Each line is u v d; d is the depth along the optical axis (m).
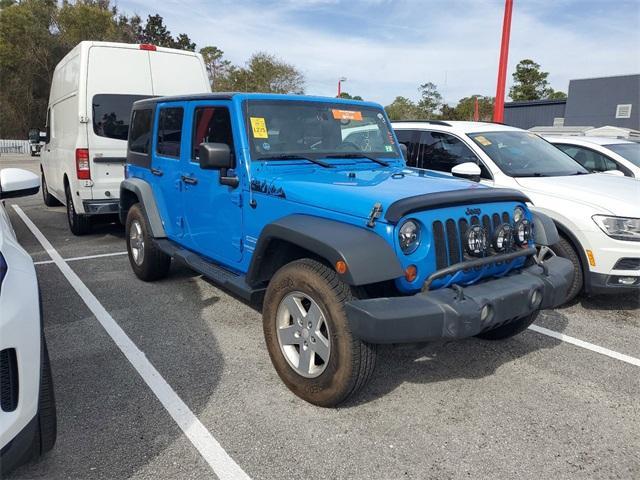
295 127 4.20
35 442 2.65
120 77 7.81
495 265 3.39
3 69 45.00
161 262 5.70
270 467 2.80
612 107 29.19
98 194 7.73
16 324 2.32
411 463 2.86
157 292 5.61
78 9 49.06
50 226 9.50
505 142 6.37
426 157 6.71
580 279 5.15
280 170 3.95
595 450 3.02
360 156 4.43
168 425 3.16
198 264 4.55
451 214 3.22
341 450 2.95
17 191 4.07
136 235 5.89
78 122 7.61
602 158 8.14
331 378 3.16
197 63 8.56
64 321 4.78
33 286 2.58
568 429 3.22
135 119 6.03
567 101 30.77
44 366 2.65
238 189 4.01
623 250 4.88
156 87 8.12
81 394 3.50
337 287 3.09
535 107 32.03
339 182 3.60
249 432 3.10
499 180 5.81
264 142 4.00
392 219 2.96
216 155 3.79
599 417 3.37
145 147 5.71
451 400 3.53
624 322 5.02
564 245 5.19
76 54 7.93
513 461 2.90
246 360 4.04
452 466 2.84
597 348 4.41
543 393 3.65
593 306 5.46
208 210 4.46
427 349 4.30
